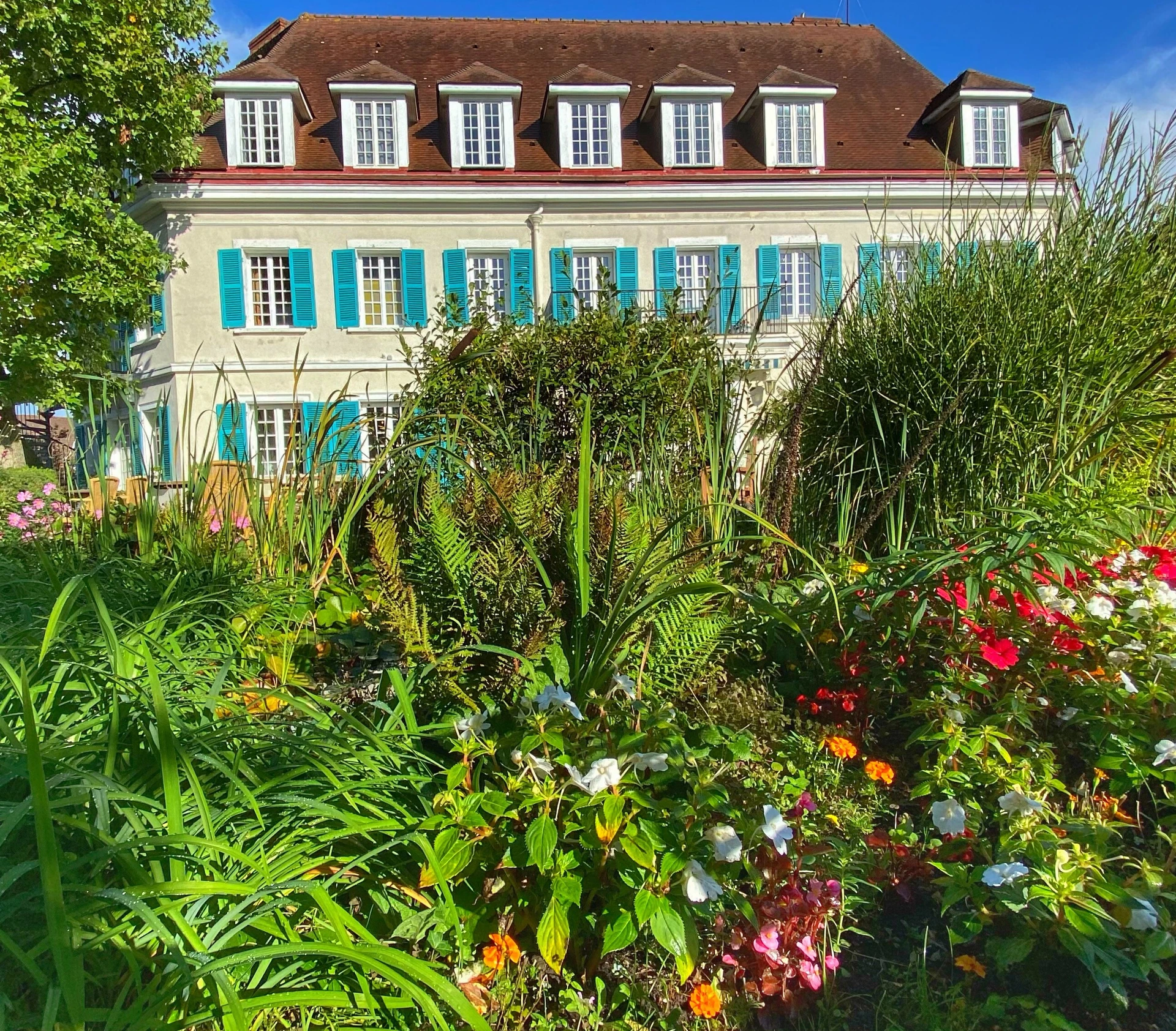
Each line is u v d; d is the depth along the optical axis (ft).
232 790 4.10
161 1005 2.97
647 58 60.64
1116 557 7.24
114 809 3.77
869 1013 4.46
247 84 48.03
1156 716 5.55
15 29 35.68
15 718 4.12
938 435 9.70
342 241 49.16
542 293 50.39
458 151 50.90
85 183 37.58
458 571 5.90
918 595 6.38
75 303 37.35
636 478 9.55
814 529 10.37
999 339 9.60
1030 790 5.04
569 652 5.89
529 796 4.33
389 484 9.99
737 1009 4.33
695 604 5.87
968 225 11.54
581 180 50.16
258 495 9.34
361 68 49.75
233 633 6.64
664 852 4.17
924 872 5.07
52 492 12.35
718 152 52.37
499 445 10.36
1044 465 9.41
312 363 48.67
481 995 4.18
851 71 60.95
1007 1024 4.32
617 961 4.61
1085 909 4.14
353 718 4.88
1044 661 6.03
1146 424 9.61
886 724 6.63
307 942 3.33
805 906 4.41
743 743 4.75
